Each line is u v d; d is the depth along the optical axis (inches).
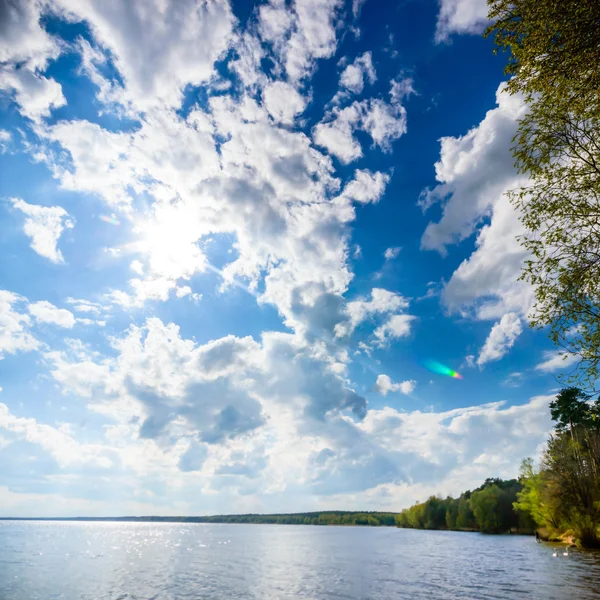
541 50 499.5
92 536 6505.9
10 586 1737.2
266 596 1464.1
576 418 2581.2
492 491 5634.8
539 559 2268.7
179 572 2161.7
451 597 1352.1
